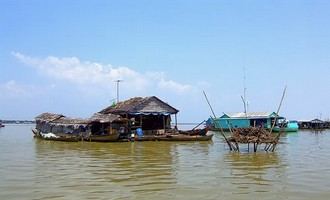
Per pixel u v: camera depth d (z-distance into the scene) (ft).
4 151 130.52
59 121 204.23
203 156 112.47
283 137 220.02
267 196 57.36
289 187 63.87
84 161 101.04
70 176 75.77
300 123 330.34
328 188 63.00
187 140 179.42
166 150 133.49
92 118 187.93
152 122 205.36
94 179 72.18
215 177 73.92
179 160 102.73
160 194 58.85
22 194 59.36
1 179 72.28
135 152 126.52
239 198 56.08
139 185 65.98
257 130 125.08
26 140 192.75
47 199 55.98
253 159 104.01
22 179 72.28
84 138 177.27
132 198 56.24
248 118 276.00
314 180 70.28
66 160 103.35
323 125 336.90
